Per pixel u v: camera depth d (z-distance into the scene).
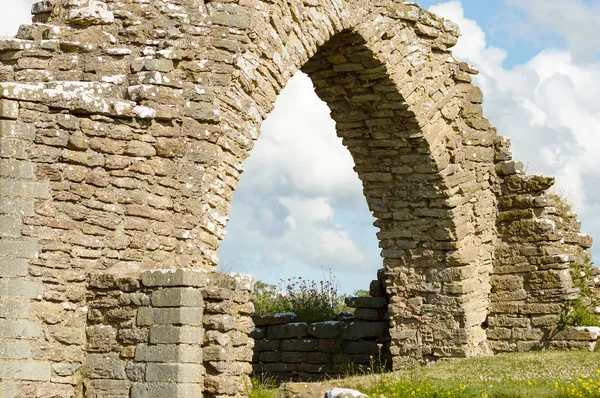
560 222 20.61
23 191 12.05
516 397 13.74
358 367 20.55
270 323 21.64
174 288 11.62
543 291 19.86
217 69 13.89
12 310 11.79
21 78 12.98
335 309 23.53
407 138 19.14
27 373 11.76
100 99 12.64
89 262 12.45
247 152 14.50
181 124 13.36
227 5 14.12
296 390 13.94
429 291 19.89
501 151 20.70
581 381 14.04
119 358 11.83
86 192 12.52
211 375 11.65
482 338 20.09
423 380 15.81
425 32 18.89
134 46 13.52
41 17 13.82
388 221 20.38
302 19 15.65
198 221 13.40
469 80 20.19
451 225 19.58
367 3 17.39
